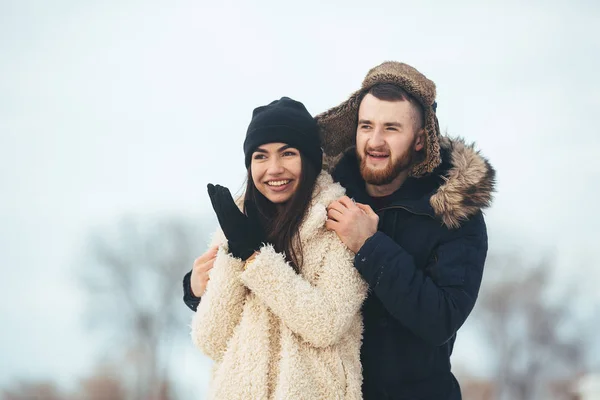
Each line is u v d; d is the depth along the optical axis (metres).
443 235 3.12
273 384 2.94
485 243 3.17
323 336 2.90
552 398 30.11
